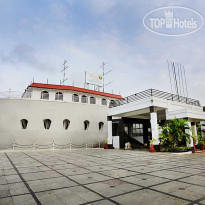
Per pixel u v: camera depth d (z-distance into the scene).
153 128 14.34
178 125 13.29
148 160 9.02
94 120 22.44
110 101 27.41
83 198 3.43
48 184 4.48
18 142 18.16
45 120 20.14
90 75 29.75
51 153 14.05
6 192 3.86
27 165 7.71
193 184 4.32
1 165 7.75
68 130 20.34
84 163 8.19
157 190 3.87
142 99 15.76
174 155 11.55
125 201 3.24
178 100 17.61
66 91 23.50
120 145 21.39
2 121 18.17
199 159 9.33
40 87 22.08
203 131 21.11
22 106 19.08
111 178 5.06
